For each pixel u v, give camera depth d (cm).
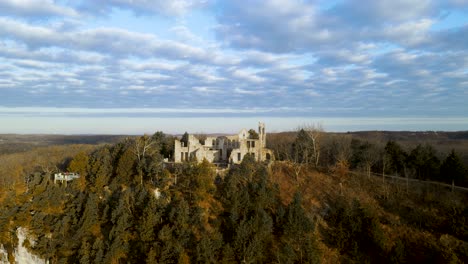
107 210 7800
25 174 10525
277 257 7044
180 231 7094
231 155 10444
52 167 10894
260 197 8056
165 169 9119
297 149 11862
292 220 7556
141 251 6994
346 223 7950
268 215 7694
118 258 7088
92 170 8962
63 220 7544
